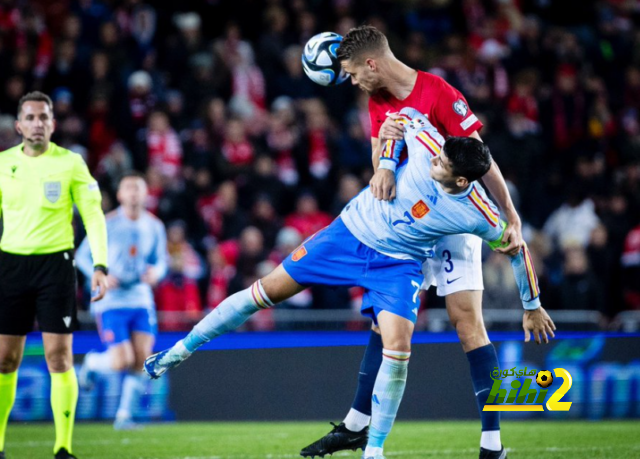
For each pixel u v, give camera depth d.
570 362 33.28
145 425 32.41
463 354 33.56
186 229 42.78
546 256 44.56
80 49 48.19
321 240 18.84
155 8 53.62
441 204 17.73
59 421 21.52
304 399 34.38
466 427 30.22
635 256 45.09
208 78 49.09
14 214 21.58
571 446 24.33
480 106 51.31
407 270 18.34
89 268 31.62
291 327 37.00
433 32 57.56
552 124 54.03
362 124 49.88
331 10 55.53
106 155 43.94
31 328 21.89
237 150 46.19
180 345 19.30
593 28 61.84
